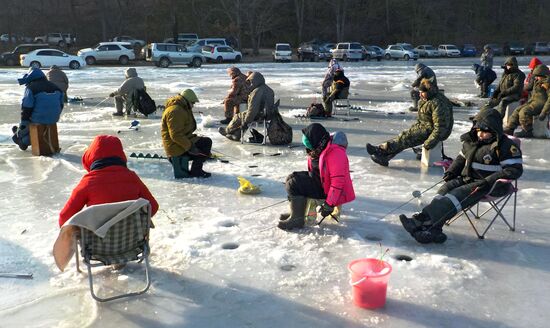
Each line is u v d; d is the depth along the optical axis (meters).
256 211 5.63
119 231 3.63
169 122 6.71
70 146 9.10
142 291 3.76
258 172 7.36
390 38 65.50
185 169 6.97
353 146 9.32
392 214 5.57
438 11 67.88
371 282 3.53
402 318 3.47
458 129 11.04
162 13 57.22
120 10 54.47
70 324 3.42
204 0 58.06
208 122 11.30
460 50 54.56
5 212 5.62
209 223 5.23
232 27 53.38
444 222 4.76
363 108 14.41
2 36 50.94
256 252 4.52
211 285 3.93
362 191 6.45
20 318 3.50
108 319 3.47
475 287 3.92
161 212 5.59
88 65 37.25
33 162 7.93
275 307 3.62
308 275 4.09
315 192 4.98
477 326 3.38
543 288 3.91
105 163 3.94
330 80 13.14
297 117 12.63
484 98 16.89
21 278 4.05
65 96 15.03
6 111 13.48
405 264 4.27
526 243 4.77
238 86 11.29
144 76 25.58
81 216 3.44
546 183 6.88
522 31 69.19
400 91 19.11
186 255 4.45
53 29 54.03
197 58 34.97
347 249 4.60
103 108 14.07
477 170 4.79
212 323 3.43
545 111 9.77
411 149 8.98
